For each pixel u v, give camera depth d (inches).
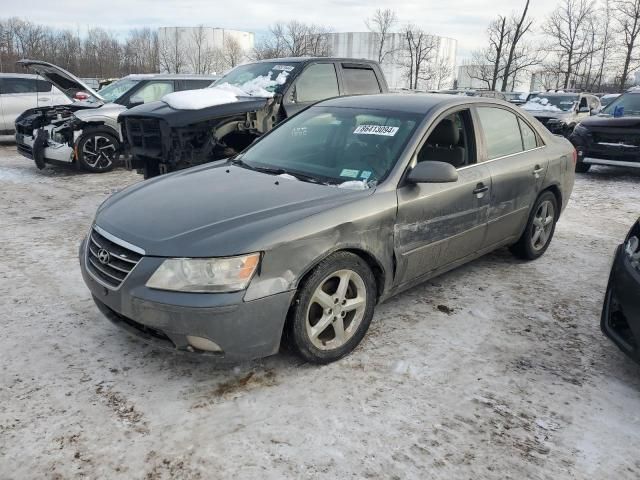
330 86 278.5
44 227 229.0
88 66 2069.4
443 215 145.0
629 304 116.5
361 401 112.0
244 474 91.4
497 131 171.8
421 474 93.0
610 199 318.3
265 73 273.6
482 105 168.2
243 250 105.6
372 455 96.9
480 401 113.8
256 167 153.3
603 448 101.3
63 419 103.3
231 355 108.5
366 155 143.0
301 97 263.7
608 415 111.1
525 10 1048.2
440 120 150.6
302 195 127.0
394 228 131.8
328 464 94.3
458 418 108.0
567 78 1405.0
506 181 167.5
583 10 1391.5
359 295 127.5
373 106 161.3
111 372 119.2
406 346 134.6
